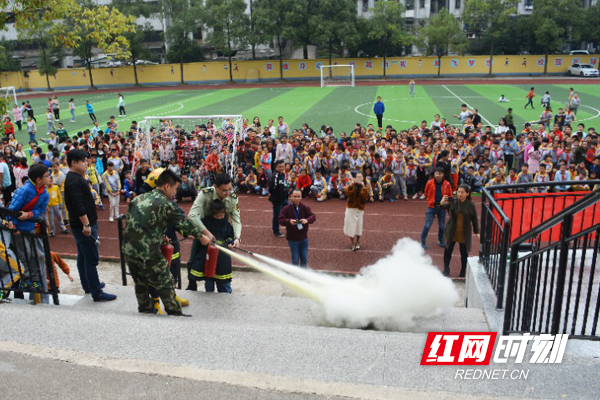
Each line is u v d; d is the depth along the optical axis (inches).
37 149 609.3
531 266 202.2
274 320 240.7
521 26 2308.1
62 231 530.3
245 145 722.8
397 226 534.9
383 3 2301.9
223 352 180.2
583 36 2266.2
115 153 683.4
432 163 629.9
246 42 2326.5
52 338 192.5
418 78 2337.6
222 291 277.0
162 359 176.7
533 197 306.2
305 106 1497.3
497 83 2049.7
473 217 377.1
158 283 222.4
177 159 727.7
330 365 170.7
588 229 169.0
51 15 557.0
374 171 649.6
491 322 223.1
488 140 696.4
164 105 1638.8
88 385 163.2
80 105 1743.4
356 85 2124.8
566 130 749.9
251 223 557.0
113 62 2508.6
